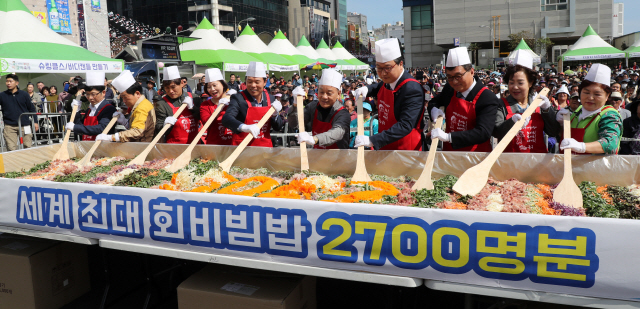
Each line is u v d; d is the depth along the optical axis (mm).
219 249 2518
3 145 8930
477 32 62125
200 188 3035
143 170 3646
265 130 4215
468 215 2008
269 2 69562
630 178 2764
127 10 59156
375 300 3217
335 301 3230
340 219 2223
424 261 2105
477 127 3074
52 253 3258
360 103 3420
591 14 57125
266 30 69000
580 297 1898
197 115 4699
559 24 58312
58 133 9102
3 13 9945
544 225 1909
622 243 1808
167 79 4648
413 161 3312
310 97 9680
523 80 3295
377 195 2762
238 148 3674
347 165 3543
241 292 2541
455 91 3387
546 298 1949
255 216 2395
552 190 2717
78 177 3652
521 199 2543
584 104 3029
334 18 99812
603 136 2812
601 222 1830
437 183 2926
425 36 68562
